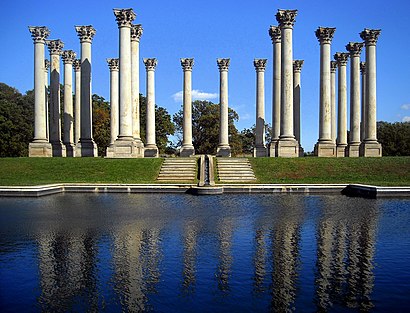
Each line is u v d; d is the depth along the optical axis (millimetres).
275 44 51656
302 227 18609
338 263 13188
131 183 35562
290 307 9984
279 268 12703
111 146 44719
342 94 54875
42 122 48938
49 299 10469
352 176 38031
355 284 11406
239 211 23172
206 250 14688
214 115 90875
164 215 21812
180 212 22844
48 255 14117
